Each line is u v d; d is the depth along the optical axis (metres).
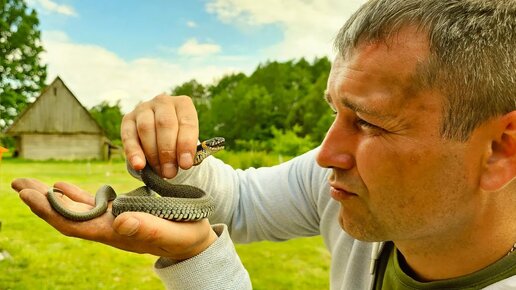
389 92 0.35
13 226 2.00
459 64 0.34
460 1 0.35
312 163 0.61
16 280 1.40
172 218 0.47
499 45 0.34
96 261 1.61
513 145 0.36
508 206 0.39
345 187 0.40
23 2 8.62
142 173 0.53
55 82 8.80
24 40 8.55
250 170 0.67
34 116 8.70
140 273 1.53
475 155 0.36
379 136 0.37
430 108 0.35
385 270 0.50
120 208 0.51
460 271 0.42
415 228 0.38
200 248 0.46
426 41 0.35
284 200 0.61
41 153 8.73
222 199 0.60
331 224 0.57
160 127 0.50
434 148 0.36
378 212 0.39
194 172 0.56
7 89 8.67
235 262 0.48
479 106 0.35
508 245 0.40
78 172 4.82
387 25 0.35
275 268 1.58
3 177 3.85
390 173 0.37
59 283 1.40
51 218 0.41
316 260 1.67
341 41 0.39
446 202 0.37
